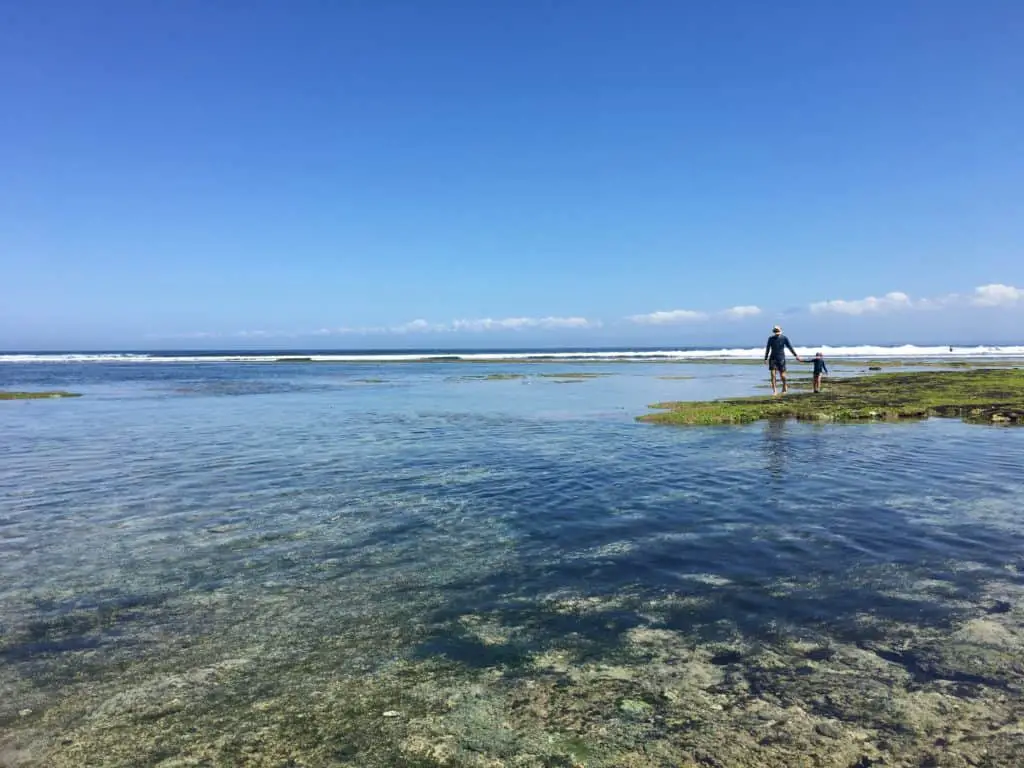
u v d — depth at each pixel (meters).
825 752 4.14
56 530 9.33
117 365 85.12
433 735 4.39
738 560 7.68
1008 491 10.88
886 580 6.97
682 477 12.30
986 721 4.43
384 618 6.25
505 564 7.70
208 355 141.38
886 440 16.30
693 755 4.12
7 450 16.72
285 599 6.75
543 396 31.70
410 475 12.93
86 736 4.45
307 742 4.34
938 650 5.43
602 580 7.14
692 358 94.00
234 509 10.44
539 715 4.61
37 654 5.62
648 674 5.14
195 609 6.52
